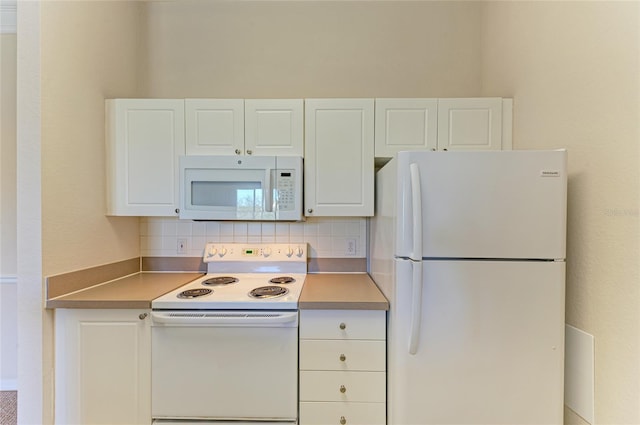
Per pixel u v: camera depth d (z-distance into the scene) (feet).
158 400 4.82
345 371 4.77
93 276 5.66
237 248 6.98
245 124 6.03
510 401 4.11
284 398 4.80
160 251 7.12
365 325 4.78
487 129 5.91
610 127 3.64
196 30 7.18
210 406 4.81
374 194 6.07
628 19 3.40
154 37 7.18
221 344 4.81
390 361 4.58
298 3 7.17
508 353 4.10
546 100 4.86
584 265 4.03
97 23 5.76
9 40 7.06
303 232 7.11
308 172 6.00
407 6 7.15
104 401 4.83
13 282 7.17
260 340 4.80
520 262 4.06
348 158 6.00
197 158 5.86
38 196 4.60
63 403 4.81
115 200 6.03
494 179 4.06
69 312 4.84
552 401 4.08
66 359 4.83
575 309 4.17
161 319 4.62
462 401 4.14
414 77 7.15
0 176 7.13
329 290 5.51
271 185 5.85
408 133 5.96
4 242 7.16
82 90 5.40
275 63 7.18
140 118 6.04
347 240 7.09
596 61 3.85
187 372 4.81
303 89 7.19
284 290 5.39
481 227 4.07
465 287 4.09
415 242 4.02
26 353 4.65
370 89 7.16
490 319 4.09
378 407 4.76
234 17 7.19
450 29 7.13
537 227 4.04
